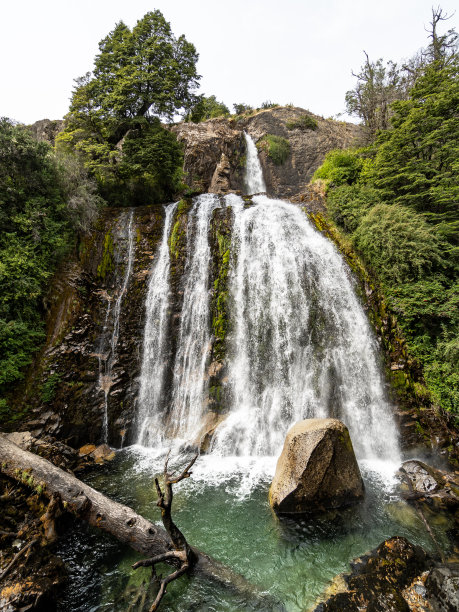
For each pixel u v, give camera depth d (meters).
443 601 3.87
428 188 12.16
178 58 16.36
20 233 10.29
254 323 10.80
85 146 14.30
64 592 4.48
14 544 5.01
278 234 12.50
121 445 9.65
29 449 7.16
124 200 15.22
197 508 6.36
